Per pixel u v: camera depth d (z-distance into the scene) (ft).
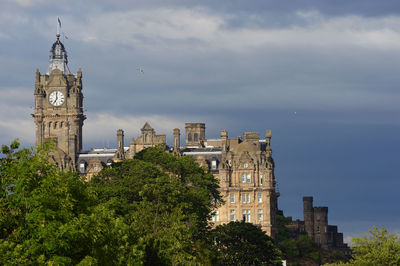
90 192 453.99
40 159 410.31
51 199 392.47
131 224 568.00
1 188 399.44
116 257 449.48
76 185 438.81
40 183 398.01
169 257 541.75
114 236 449.48
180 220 612.70
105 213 458.91
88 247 403.54
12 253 369.09
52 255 381.19
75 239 386.32
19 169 398.21
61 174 434.71
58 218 391.04
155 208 632.79
